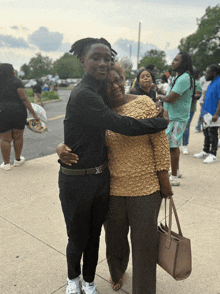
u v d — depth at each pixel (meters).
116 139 1.58
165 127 1.50
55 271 2.16
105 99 1.58
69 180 1.57
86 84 1.47
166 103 3.60
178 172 4.09
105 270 2.18
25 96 4.39
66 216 1.66
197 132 7.42
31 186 3.88
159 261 1.68
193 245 2.46
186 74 3.41
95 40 1.48
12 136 4.59
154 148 1.60
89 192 1.56
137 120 1.45
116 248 1.84
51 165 4.87
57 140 7.25
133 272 1.72
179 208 3.17
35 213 3.08
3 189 3.77
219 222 2.85
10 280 2.07
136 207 1.61
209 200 3.38
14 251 2.41
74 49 1.55
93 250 1.81
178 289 1.95
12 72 4.28
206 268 2.16
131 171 1.58
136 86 3.59
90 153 1.53
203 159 5.09
